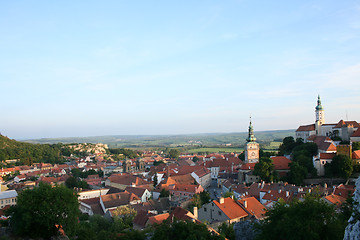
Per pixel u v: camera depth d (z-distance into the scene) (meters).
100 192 182.12
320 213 53.22
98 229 91.19
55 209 59.72
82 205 147.00
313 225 50.16
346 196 109.50
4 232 59.72
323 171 151.38
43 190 62.16
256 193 135.25
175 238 58.88
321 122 197.62
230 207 97.56
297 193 119.38
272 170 158.12
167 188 178.12
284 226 52.84
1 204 157.00
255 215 97.06
